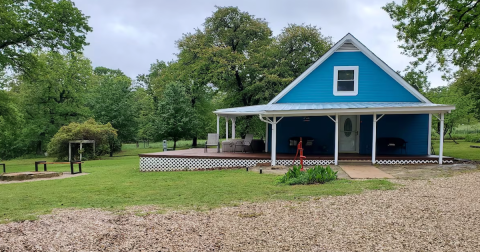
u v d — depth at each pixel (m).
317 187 7.54
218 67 24.80
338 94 13.17
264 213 5.33
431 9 12.67
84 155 24.64
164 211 5.63
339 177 8.99
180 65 29.31
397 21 14.80
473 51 13.30
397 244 3.83
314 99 13.34
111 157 27.22
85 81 34.56
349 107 11.14
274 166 11.42
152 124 32.47
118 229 4.57
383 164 11.48
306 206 5.70
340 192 6.79
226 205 6.04
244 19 26.47
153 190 8.15
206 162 12.66
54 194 7.94
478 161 11.88
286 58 24.84
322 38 25.30
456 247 3.70
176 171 12.48
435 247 3.71
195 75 27.36
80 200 7.01
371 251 3.64
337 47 13.05
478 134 31.47
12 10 17.20
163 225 4.76
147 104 43.50
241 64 24.41
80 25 18.73
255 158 12.30
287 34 25.09
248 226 4.66
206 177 10.21
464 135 34.59
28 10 17.55
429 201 5.78
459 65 14.64
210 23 27.16
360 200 6.01
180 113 31.38
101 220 5.03
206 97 36.94
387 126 13.21
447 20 12.80
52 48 18.59
